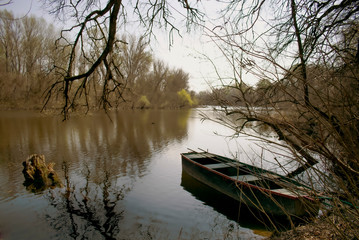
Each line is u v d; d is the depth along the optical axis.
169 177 10.09
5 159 12.09
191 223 6.55
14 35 29.14
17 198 8.00
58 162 11.88
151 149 14.80
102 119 29.75
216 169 9.80
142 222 6.61
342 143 1.95
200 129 23.17
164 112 42.72
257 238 5.66
